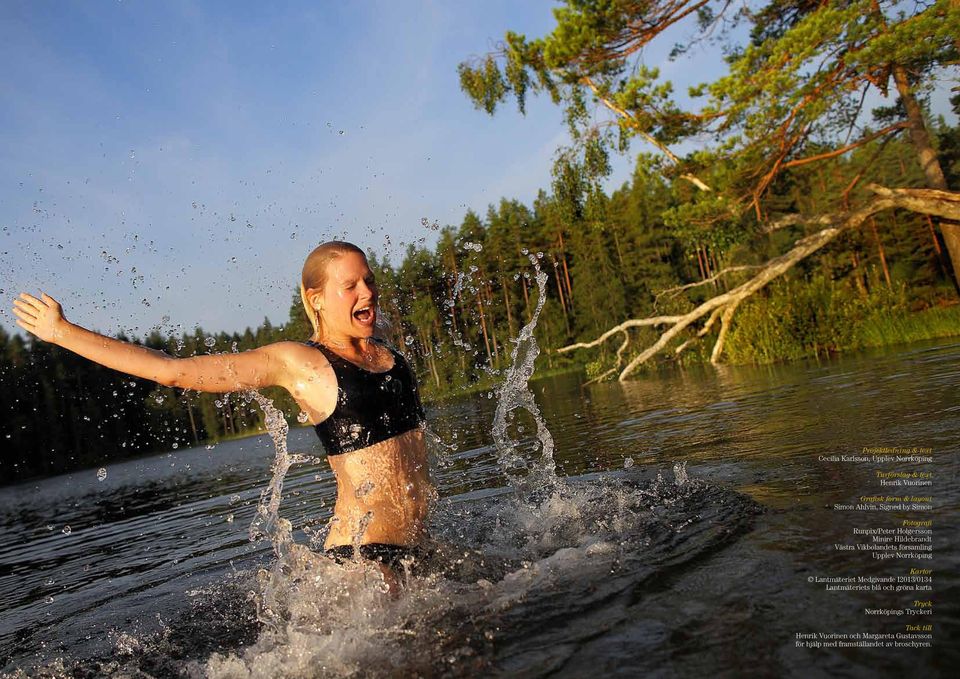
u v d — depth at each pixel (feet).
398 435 7.77
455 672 4.62
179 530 15.72
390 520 7.40
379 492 7.41
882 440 9.92
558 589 5.91
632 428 18.61
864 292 44.57
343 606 6.42
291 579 7.37
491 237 122.21
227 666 5.67
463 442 22.24
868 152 52.49
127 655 6.49
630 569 6.08
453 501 11.53
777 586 5.01
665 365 56.34
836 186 59.26
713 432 14.80
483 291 93.09
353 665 5.11
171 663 6.14
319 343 7.91
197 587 9.13
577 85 46.32
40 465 72.95
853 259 89.92
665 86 39.45
